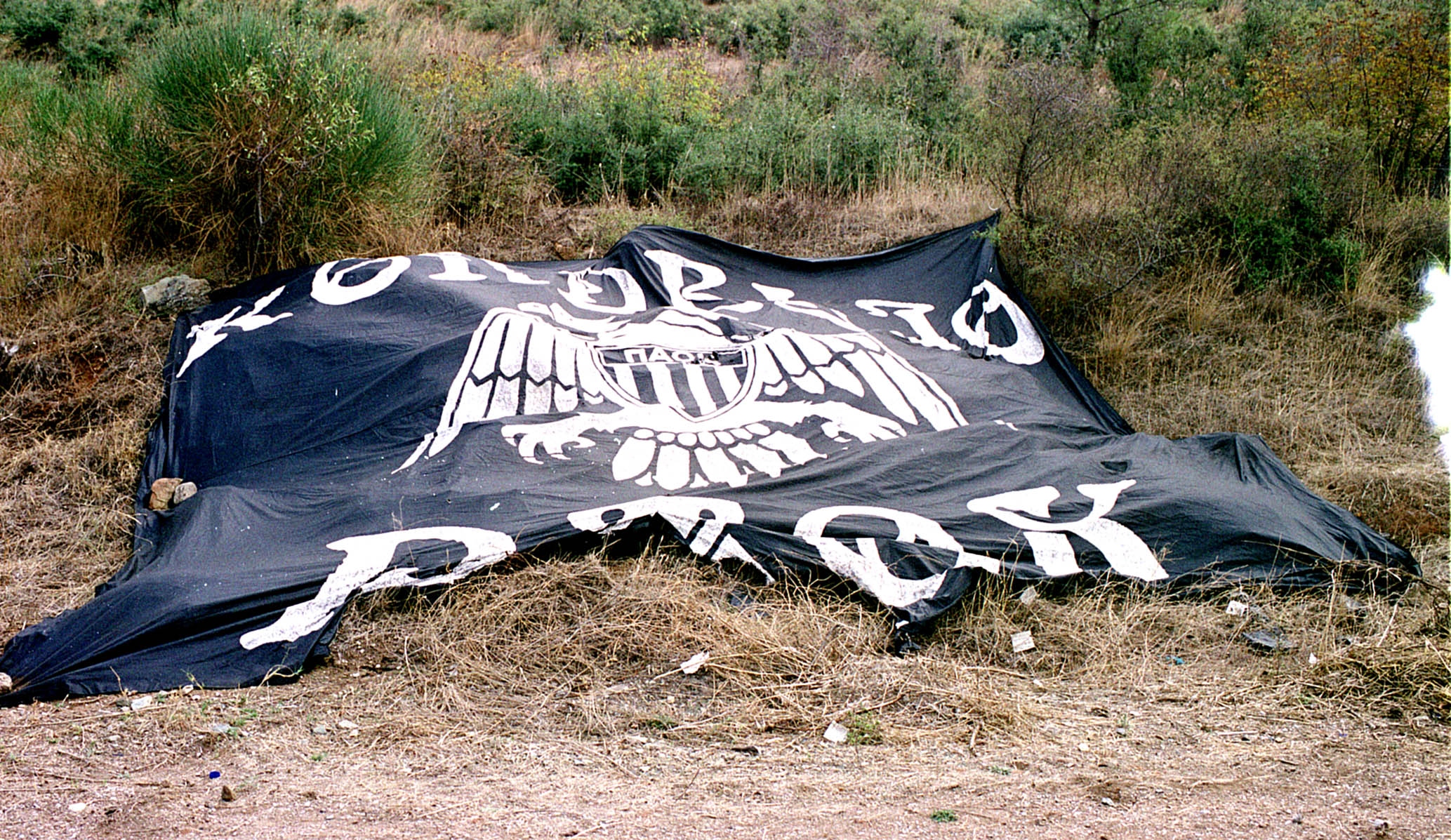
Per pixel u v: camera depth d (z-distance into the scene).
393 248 8.50
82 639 4.68
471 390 6.57
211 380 6.80
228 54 8.14
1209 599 5.43
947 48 13.20
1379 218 9.23
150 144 8.16
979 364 7.52
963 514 5.73
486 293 7.32
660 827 3.38
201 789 3.69
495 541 5.25
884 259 8.46
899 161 10.23
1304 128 9.30
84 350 7.30
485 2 14.76
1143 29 12.16
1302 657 4.92
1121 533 5.67
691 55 12.22
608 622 4.94
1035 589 5.37
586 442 6.18
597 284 8.02
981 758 4.02
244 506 5.68
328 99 8.24
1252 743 4.16
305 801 3.59
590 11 14.30
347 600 4.94
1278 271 8.84
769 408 6.70
